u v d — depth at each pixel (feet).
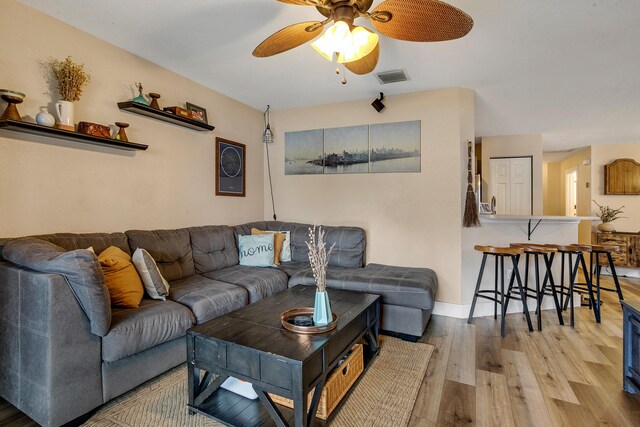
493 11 6.72
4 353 5.61
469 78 10.28
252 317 6.22
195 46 8.50
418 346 8.50
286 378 4.66
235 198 12.67
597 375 7.09
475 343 8.75
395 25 5.31
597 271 10.60
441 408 5.94
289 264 11.53
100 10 6.93
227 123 12.23
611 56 8.70
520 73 9.84
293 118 13.71
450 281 11.05
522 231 11.68
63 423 5.09
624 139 18.28
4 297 5.60
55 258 5.19
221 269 10.31
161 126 9.74
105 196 8.29
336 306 6.98
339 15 5.23
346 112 12.72
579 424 5.51
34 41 6.88
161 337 6.25
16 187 6.66
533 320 10.61
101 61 8.12
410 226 11.64
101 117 8.12
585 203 20.65
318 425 5.34
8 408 5.75
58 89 7.24
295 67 9.71
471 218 10.82
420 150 11.50
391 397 6.23
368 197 12.32
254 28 7.64
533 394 6.38
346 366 6.18
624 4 6.44
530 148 17.42
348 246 11.51
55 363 4.98
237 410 5.45
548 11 6.71
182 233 9.55
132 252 8.08
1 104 6.40
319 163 13.21
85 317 5.33
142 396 6.16
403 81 10.59
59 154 7.36
